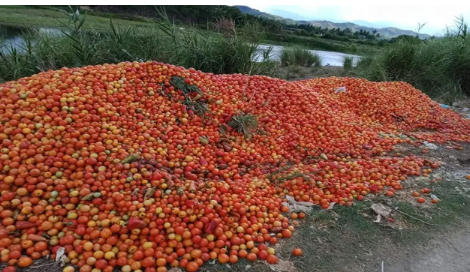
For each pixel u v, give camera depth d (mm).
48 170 3379
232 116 5336
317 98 6711
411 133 6887
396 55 11328
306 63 17594
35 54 6617
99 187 3416
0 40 7270
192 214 3410
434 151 6078
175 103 5078
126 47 7180
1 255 2895
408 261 3551
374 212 4188
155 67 5410
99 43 7176
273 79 6754
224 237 3396
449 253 3703
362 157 5535
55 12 22578
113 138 3965
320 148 5543
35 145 3506
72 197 3291
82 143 3684
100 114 4164
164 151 4219
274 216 3871
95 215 3240
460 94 10516
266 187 4309
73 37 6930
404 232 3939
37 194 3203
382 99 7945
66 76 4465
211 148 4742
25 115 3711
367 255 3570
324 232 3826
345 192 4465
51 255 3018
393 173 5027
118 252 3082
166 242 3223
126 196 3365
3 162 3316
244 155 4859
